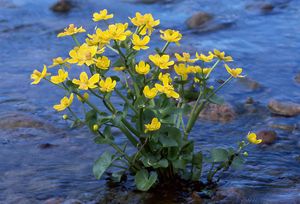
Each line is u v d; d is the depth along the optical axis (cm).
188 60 445
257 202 443
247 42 854
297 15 968
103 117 428
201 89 452
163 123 433
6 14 978
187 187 461
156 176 440
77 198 454
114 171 488
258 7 996
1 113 609
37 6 1019
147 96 413
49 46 842
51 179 482
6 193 462
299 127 579
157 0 1048
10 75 730
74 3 1016
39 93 671
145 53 786
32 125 580
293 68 754
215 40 863
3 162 512
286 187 467
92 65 433
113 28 428
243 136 562
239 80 698
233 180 476
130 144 539
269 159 514
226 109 609
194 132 570
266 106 632
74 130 574
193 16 934
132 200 449
